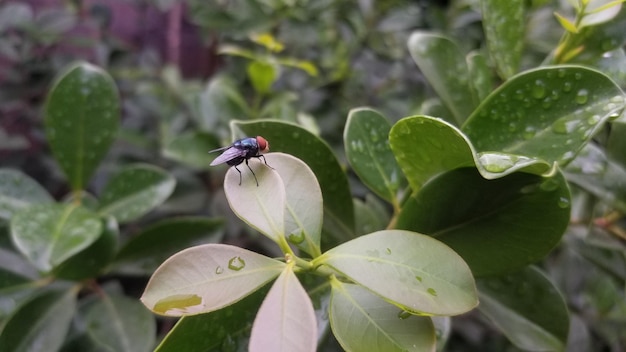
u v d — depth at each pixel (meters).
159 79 0.28
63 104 0.14
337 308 0.08
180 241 0.14
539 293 0.11
